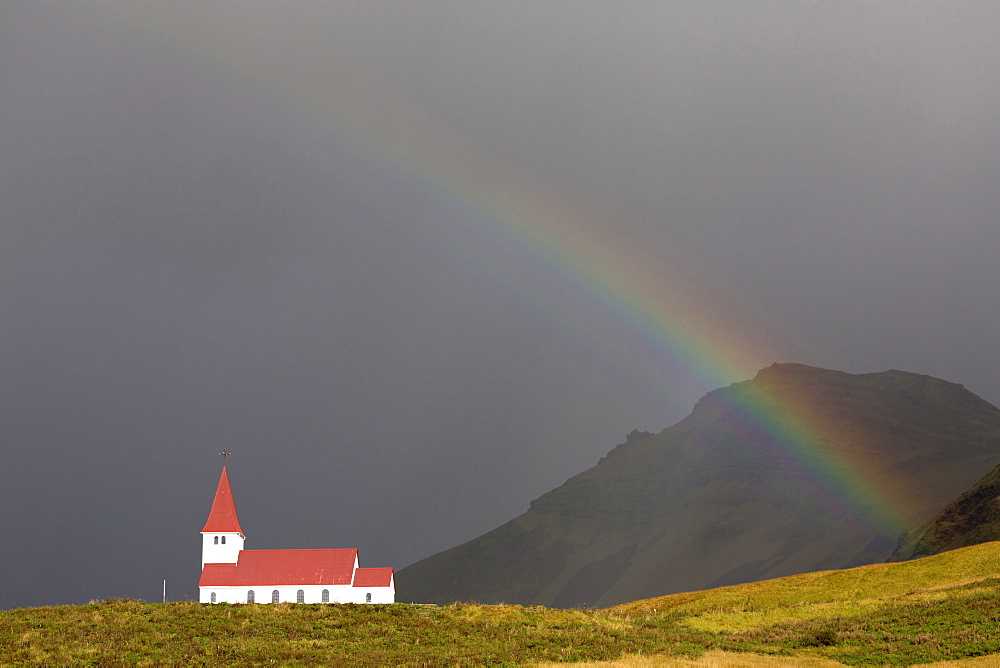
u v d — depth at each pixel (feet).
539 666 169.68
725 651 199.21
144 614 204.13
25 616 197.77
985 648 182.19
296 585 384.88
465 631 203.51
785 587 297.33
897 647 191.42
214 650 177.68
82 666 164.76
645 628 223.30
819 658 189.47
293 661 171.01
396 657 175.83
